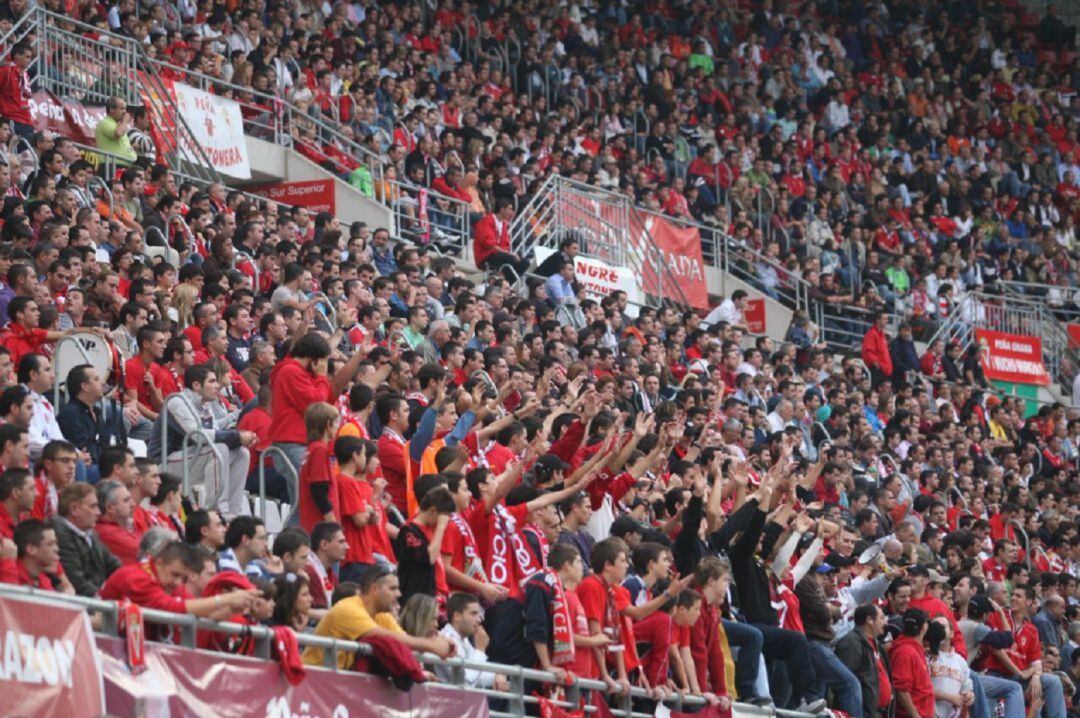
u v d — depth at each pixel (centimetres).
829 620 2220
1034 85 5600
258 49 3575
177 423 1903
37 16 2995
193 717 1400
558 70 4441
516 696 1753
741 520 2116
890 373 3934
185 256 2573
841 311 4269
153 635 1427
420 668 1595
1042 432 4006
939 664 2431
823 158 4800
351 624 1585
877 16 5416
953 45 5516
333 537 1661
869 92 5162
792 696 2142
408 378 2209
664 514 2277
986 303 4491
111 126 2884
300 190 3500
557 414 2202
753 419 2986
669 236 3884
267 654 1491
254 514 1970
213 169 3231
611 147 4262
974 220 4919
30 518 1411
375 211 3456
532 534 1884
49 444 1554
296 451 1859
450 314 2897
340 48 3875
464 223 3609
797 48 5119
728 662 2042
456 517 1812
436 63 4209
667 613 1952
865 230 4534
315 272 2700
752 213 4403
